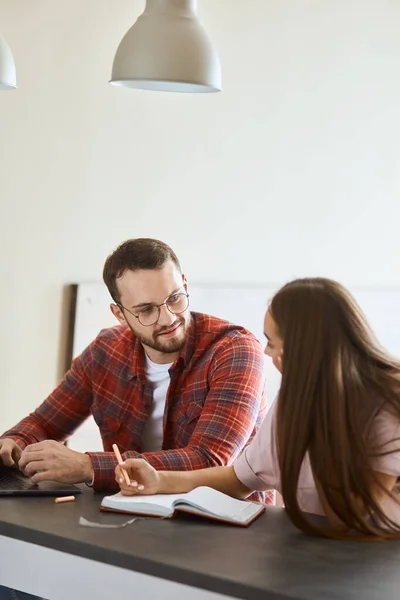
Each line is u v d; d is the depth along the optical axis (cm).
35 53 398
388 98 477
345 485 210
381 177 478
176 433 290
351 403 213
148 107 428
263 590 175
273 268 459
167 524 223
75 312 415
